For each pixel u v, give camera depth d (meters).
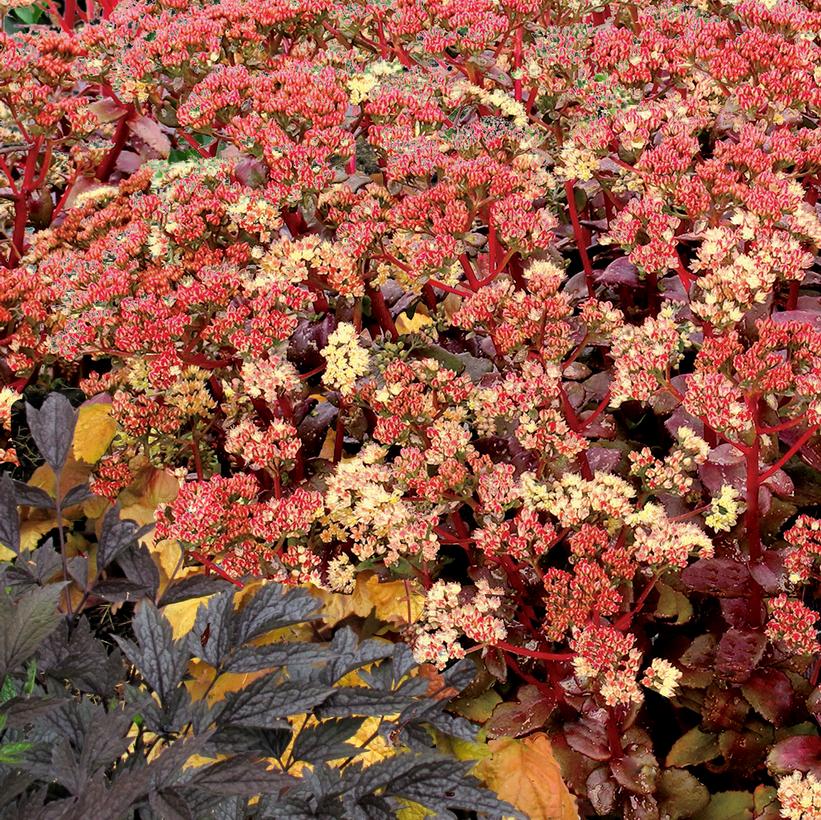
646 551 0.62
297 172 0.74
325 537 0.71
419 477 0.67
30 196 0.96
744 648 0.68
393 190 0.83
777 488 0.68
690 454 0.67
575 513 0.64
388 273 0.76
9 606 0.46
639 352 0.66
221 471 0.86
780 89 0.79
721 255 0.68
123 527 0.62
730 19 0.94
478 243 0.86
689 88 0.86
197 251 0.77
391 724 0.63
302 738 0.56
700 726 0.69
